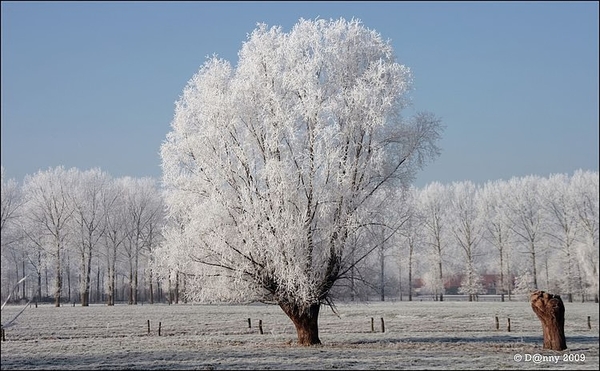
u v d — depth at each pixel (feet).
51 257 245.04
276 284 95.09
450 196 280.10
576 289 217.36
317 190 91.81
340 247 94.53
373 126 91.97
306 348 94.79
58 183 241.35
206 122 96.68
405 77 96.43
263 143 95.25
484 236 271.08
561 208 219.20
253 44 98.89
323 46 98.07
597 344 100.22
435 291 274.77
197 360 79.25
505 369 68.95
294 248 89.10
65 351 93.09
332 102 92.84
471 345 99.50
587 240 199.72
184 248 95.35
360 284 102.42
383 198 98.12
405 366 71.61
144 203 257.55
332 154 90.79
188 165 98.37
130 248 257.14
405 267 278.87
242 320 161.89
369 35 100.37
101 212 247.91
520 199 242.17
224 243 93.09
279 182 90.17
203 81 99.09
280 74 96.37
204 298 98.43
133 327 141.90
